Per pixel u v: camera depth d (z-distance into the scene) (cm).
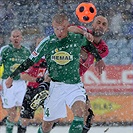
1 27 3591
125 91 3331
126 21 3584
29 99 2156
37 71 2181
